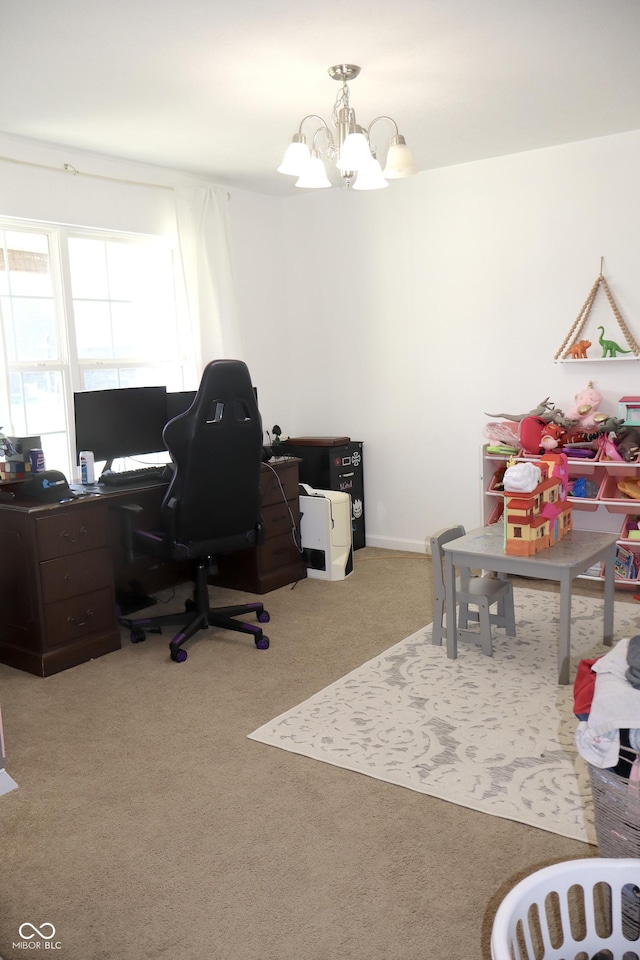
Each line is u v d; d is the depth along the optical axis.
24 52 2.60
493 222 4.36
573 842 1.97
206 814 2.17
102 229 3.98
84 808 2.22
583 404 4.09
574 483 4.12
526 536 2.94
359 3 2.29
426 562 4.75
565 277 4.19
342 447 4.88
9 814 2.20
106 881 1.90
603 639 3.31
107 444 3.73
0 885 1.90
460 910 1.75
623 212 3.96
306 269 5.13
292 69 2.81
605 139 3.94
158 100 3.11
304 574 4.51
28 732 2.70
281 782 2.32
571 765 2.34
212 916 1.76
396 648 3.34
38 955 1.66
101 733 2.67
